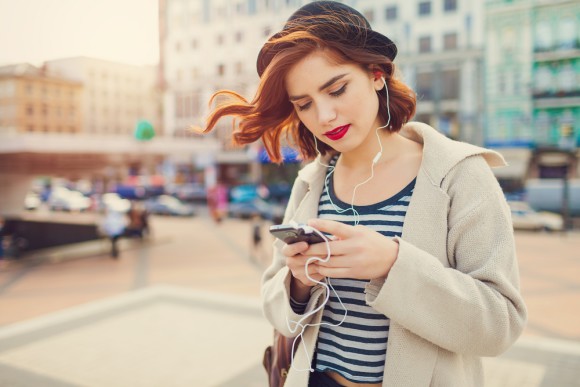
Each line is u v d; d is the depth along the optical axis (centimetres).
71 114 4391
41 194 4112
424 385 90
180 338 577
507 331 84
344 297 103
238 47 3077
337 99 93
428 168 96
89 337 584
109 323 642
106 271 1209
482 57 2725
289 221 127
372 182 105
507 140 2711
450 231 91
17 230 1511
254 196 3180
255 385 443
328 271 83
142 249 1603
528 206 2111
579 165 2606
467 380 98
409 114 106
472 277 86
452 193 93
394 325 92
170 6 3491
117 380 455
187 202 3647
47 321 654
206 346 549
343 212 107
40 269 1241
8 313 800
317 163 122
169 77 3503
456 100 2806
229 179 3950
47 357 515
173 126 3572
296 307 106
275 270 126
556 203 2088
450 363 92
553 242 1652
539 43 2592
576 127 2572
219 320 654
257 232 1388
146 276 1137
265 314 118
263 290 123
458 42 2761
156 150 1481
